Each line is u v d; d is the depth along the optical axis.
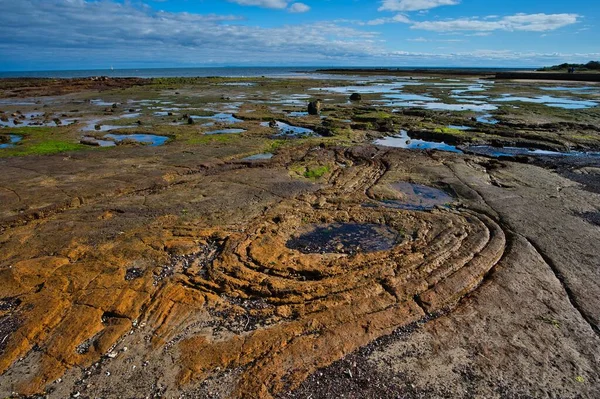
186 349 8.25
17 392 7.32
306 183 18.12
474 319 9.08
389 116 36.12
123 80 92.06
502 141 26.47
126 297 9.70
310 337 8.52
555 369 7.75
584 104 43.88
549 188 17.20
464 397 7.20
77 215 14.27
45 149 24.17
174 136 28.47
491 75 122.31
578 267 10.94
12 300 9.68
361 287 10.07
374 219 14.13
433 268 10.90
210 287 10.22
